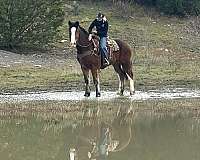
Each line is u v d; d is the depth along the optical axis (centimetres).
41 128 1352
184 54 3509
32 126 1377
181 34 4041
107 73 2564
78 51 1920
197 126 1390
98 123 1438
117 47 1973
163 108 1695
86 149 1132
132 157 1045
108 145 1171
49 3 3238
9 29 3162
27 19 3167
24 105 1697
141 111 1639
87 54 1902
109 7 4394
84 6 4353
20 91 2012
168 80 2373
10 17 3148
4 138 1216
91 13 4216
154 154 1060
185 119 1503
